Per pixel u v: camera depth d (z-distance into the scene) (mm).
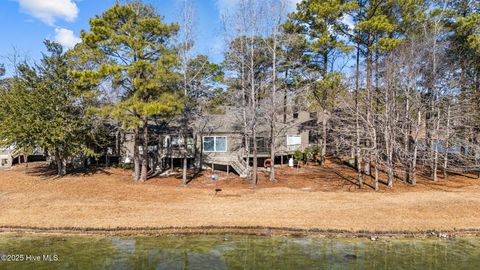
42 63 23469
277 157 32125
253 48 25750
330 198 18781
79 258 11320
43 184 22078
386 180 23812
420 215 15609
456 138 22859
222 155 29312
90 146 26797
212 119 30188
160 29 21078
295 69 29969
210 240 13133
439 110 23141
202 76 28219
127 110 21078
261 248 12398
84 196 18859
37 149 27219
